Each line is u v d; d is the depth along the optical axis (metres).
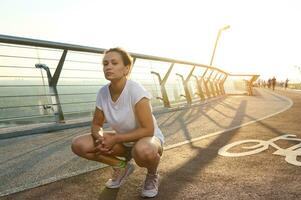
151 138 2.63
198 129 6.36
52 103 6.76
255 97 19.67
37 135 5.82
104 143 2.52
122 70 2.57
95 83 8.59
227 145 4.69
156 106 10.67
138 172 3.31
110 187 2.85
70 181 3.06
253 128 6.36
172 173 3.25
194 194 2.65
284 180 3.00
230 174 3.21
